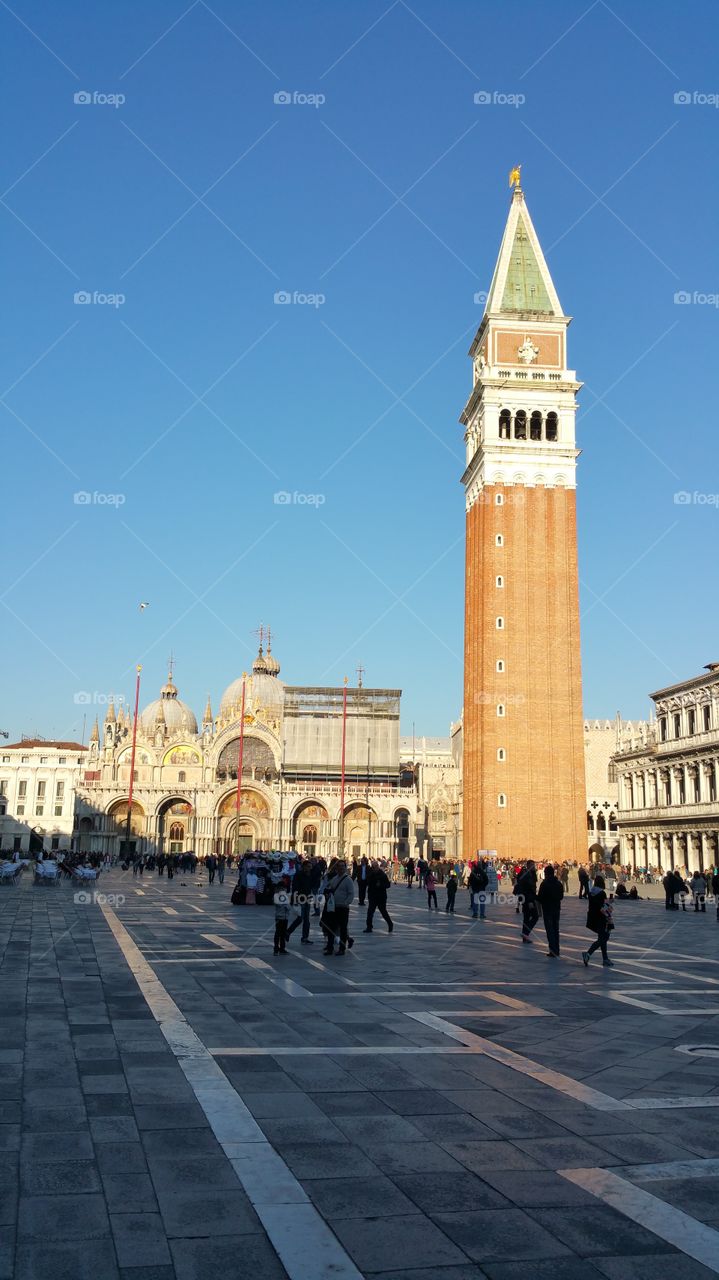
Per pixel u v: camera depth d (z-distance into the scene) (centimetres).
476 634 12269
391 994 2273
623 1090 1412
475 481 12719
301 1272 832
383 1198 988
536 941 3731
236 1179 1030
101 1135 1162
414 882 11569
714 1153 1138
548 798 11488
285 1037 1742
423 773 18438
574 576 12000
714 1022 1966
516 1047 1698
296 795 17125
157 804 17050
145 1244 877
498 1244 890
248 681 19925
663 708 11606
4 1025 1803
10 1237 885
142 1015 1927
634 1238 906
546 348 12531
